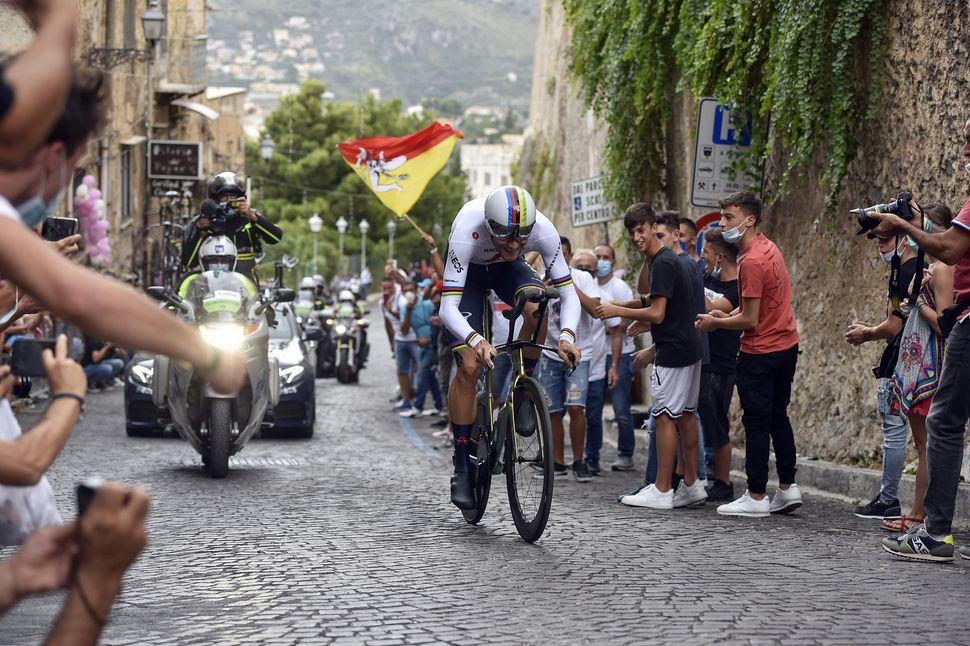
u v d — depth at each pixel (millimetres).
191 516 10625
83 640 2725
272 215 102312
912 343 9797
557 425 13945
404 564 8336
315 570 8117
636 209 11164
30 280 2604
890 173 13195
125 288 2656
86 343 25094
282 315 20312
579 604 7027
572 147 35531
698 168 15742
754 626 6430
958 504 10602
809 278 15039
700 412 12094
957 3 12016
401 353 23234
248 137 108000
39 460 3135
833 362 14352
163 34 50312
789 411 15195
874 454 13305
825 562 8500
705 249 12648
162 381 14078
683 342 11227
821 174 14711
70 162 3012
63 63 2758
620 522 10383
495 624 6496
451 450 16922
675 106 19672
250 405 13922
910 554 8602
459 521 10391
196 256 17328
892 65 13016
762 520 10688
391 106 110188
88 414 21297
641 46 17828
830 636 6191
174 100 52781
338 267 85750
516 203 9211
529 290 9312
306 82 106125
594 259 14281
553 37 43219
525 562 8406
